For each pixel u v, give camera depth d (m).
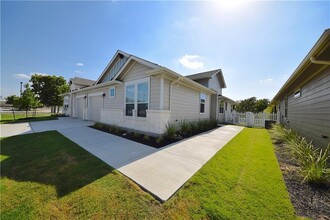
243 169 3.21
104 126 8.55
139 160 3.73
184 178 2.77
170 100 7.18
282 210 1.92
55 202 2.07
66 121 12.06
